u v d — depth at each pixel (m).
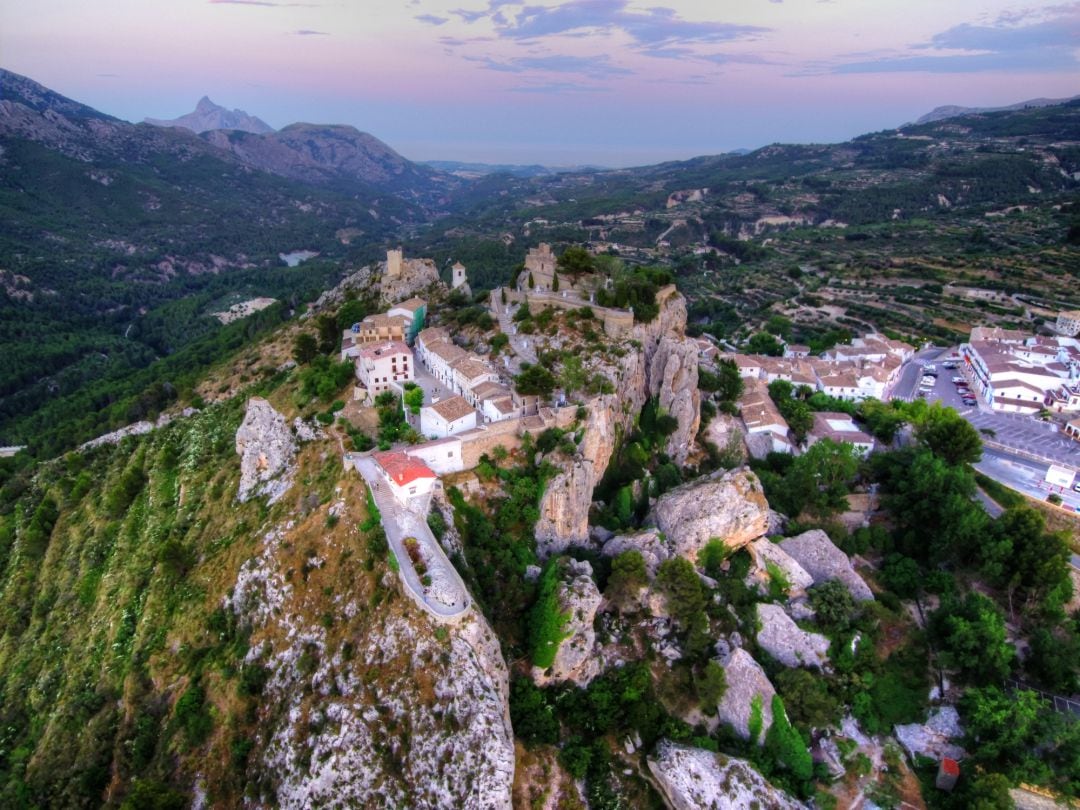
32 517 133.75
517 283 149.00
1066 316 186.00
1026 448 119.44
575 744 72.31
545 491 88.25
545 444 91.75
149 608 89.75
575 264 139.12
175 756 71.19
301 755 63.97
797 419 125.25
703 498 95.62
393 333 121.06
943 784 72.88
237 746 68.06
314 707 66.38
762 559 93.56
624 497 102.00
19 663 100.88
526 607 80.19
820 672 82.62
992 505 102.69
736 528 94.00
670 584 84.31
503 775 60.88
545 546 88.44
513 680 73.88
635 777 72.56
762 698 76.56
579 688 77.81
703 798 68.69
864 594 89.94
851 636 84.19
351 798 60.75
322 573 75.75
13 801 75.94
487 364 110.00
